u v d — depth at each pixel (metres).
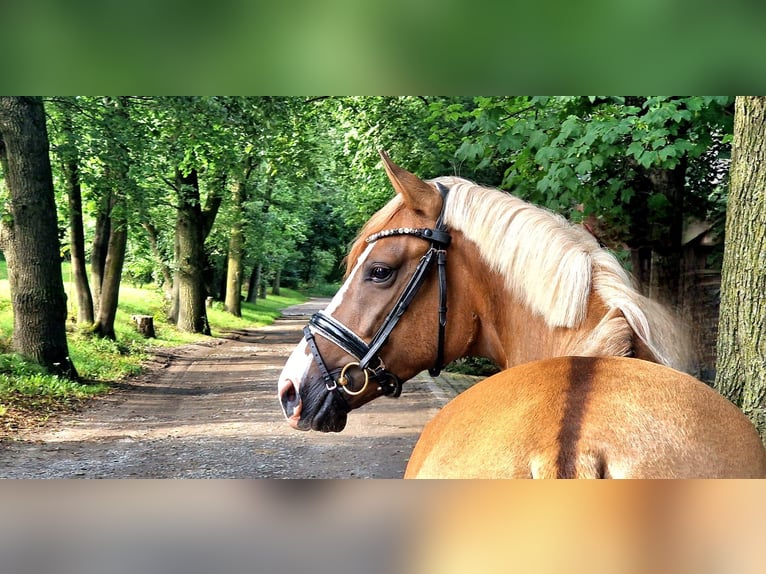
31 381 8.84
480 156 5.68
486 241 2.15
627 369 1.51
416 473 1.62
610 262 2.00
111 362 12.04
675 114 4.51
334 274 13.76
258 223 23.17
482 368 11.32
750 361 2.76
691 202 6.83
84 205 14.69
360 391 2.27
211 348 16.88
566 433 1.30
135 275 24.73
